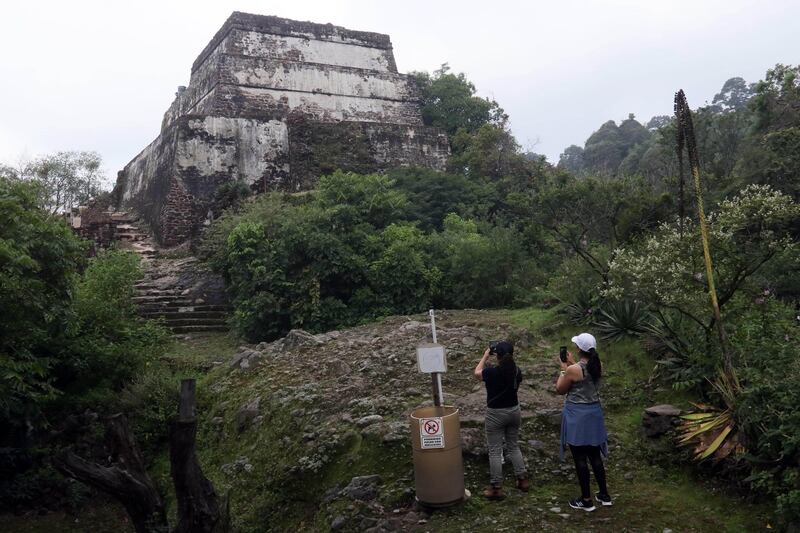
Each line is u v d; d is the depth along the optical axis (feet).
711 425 19.92
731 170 62.13
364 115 85.35
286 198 59.57
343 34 87.20
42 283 26.32
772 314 23.57
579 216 41.50
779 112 59.11
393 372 29.78
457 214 59.21
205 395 34.19
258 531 22.81
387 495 20.43
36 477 30.27
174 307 48.88
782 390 18.54
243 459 26.94
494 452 19.29
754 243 24.39
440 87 92.07
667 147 72.59
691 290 23.81
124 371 35.83
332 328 43.37
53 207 95.25
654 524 17.39
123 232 66.64
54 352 33.50
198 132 67.51
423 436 19.15
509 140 77.61
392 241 47.88
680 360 24.93
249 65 79.82
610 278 32.99
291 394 29.60
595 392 18.56
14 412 30.48
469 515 18.66
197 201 65.77
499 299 44.55
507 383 19.34
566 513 18.24
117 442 19.84
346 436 24.17
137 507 19.40
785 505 16.24
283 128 72.13
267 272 44.70
